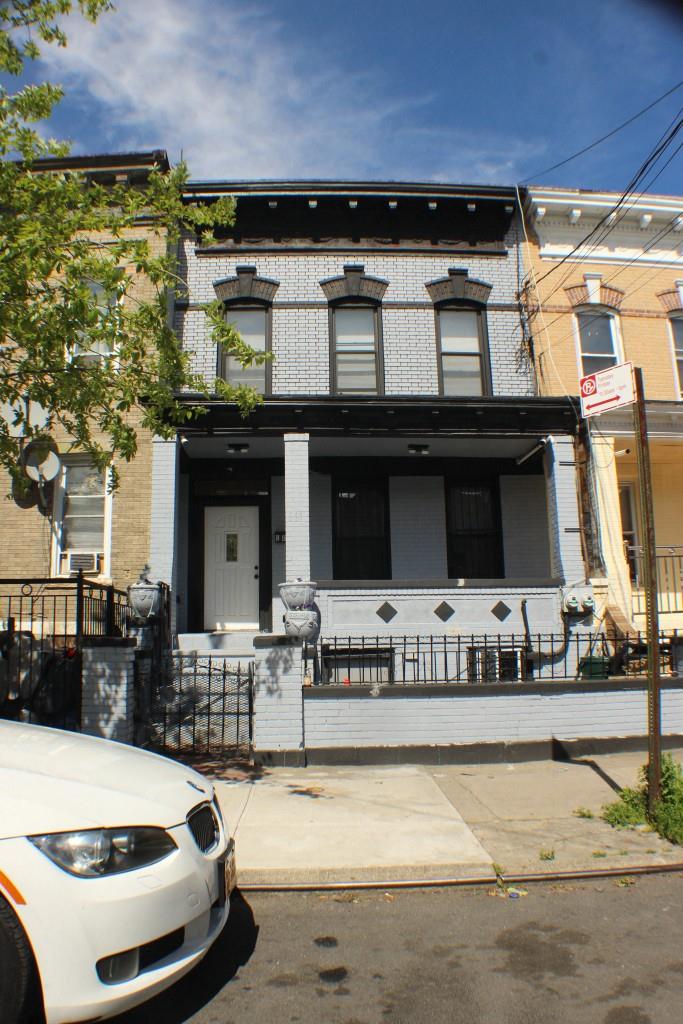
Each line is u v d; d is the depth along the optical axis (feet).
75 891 9.82
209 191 40.09
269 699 25.84
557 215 42.29
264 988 12.04
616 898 15.62
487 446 40.55
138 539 36.24
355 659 33.45
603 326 42.24
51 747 13.02
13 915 9.73
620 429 38.27
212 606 41.24
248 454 40.81
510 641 33.60
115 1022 11.05
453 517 43.37
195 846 11.44
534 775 24.56
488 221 42.19
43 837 10.11
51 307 21.52
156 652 31.12
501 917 14.74
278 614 40.65
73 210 24.91
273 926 14.42
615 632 32.78
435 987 12.01
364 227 41.65
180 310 39.86
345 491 43.14
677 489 44.80
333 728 26.03
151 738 27.71
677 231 43.29
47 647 30.81
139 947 10.11
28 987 9.59
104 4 23.09
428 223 41.98
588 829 19.35
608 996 11.64
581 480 37.83
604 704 27.48
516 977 12.30
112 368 23.72
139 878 10.29
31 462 35.40
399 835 18.89
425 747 25.99
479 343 41.47
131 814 10.85
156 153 38.75
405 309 41.16
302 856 17.49
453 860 17.25
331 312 40.93
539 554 43.16
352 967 12.73
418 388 40.45
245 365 24.04
